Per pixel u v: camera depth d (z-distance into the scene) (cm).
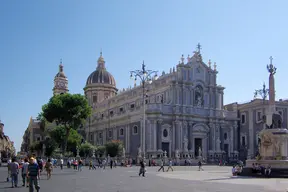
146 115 8775
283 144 4359
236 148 10012
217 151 9425
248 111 10106
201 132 9312
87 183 3128
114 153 8700
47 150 9775
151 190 2503
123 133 10075
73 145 10044
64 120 8819
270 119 4647
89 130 12438
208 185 2894
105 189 2594
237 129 10325
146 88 10150
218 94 9856
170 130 8931
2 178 3809
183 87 9200
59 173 4769
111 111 12031
